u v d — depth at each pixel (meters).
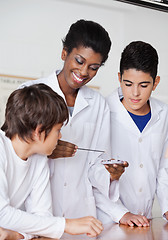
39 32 2.34
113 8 2.44
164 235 1.13
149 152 1.61
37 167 1.15
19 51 2.30
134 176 1.59
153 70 1.45
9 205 1.01
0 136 1.05
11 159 1.05
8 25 2.26
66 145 1.30
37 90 1.04
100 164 1.42
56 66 2.40
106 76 2.48
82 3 2.39
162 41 2.58
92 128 1.47
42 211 1.12
